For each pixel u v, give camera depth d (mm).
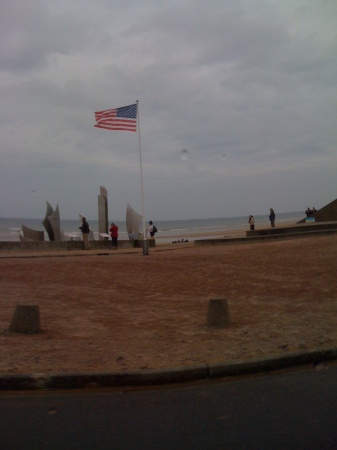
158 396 5535
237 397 5449
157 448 4172
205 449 4137
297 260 16250
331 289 11406
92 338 7781
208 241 26703
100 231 31875
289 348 6879
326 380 5965
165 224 140875
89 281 14289
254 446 4172
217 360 6426
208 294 12039
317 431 4457
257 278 13828
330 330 7809
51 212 30672
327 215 40906
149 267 17062
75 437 4414
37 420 4836
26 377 5715
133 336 7945
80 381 5781
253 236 27922
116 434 4480
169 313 9898
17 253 23641
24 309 8039
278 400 5316
